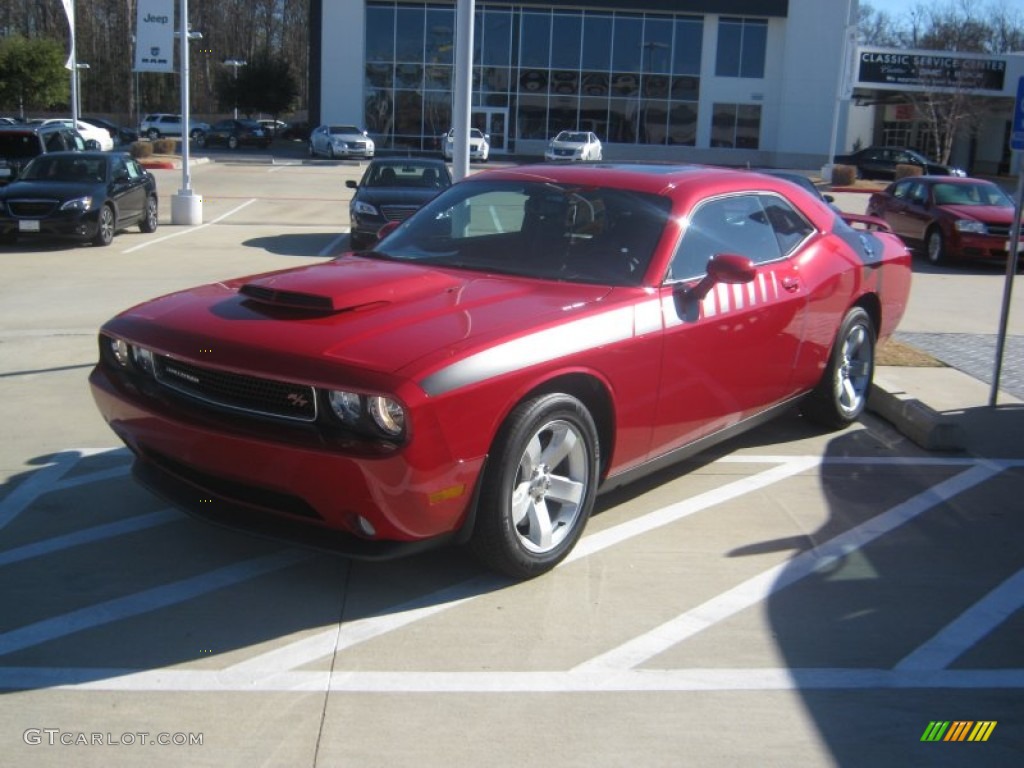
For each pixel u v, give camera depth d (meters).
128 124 74.19
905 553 4.84
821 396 6.41
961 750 3.25
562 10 49.22
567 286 4.71
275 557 4.59
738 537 4.96
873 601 4.31
